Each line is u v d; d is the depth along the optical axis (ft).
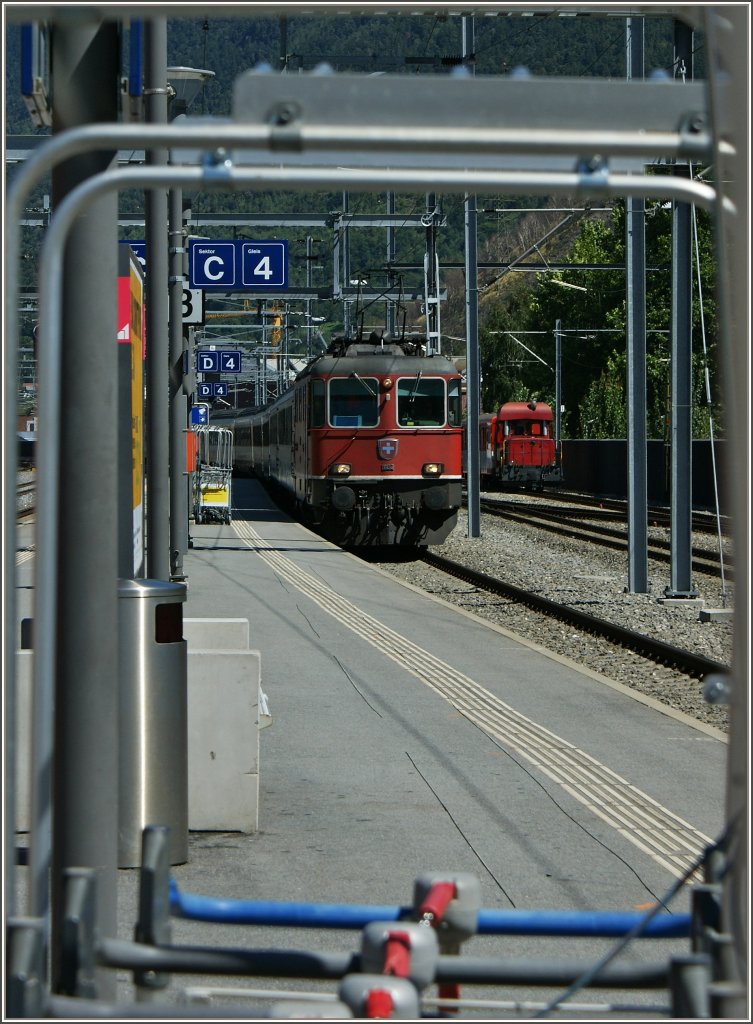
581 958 30.66
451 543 194.18
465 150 13.88
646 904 34.81
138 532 67.46
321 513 173.27
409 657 79.77
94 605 22.24
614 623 108.37
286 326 331.36
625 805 45.80
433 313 205.67
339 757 52.44
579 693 68.80
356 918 17.53
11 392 13.96
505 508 285.84
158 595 37.24
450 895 16.49
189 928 32.71
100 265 22.30
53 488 14.99
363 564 142.10
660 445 307.17
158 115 86.33
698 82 14.17
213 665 41.34
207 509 200.54
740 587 13.64
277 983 27.73
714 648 97.50
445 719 60.85
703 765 52.39
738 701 13.60
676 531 122.42
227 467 212.43
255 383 441.68
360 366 170.81
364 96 13.82
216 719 41.42
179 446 119.55
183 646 37.65
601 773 50.65
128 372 60.64
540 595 132.16
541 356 441.27
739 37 13.39
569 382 437.99
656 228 350.23
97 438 22.31
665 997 27.32
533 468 348.79
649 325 360.48
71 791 22.11
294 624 93.35
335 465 170.40
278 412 260.01
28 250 191.01
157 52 85.61
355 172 14.20
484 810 44.75
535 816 44.11
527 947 31.42
